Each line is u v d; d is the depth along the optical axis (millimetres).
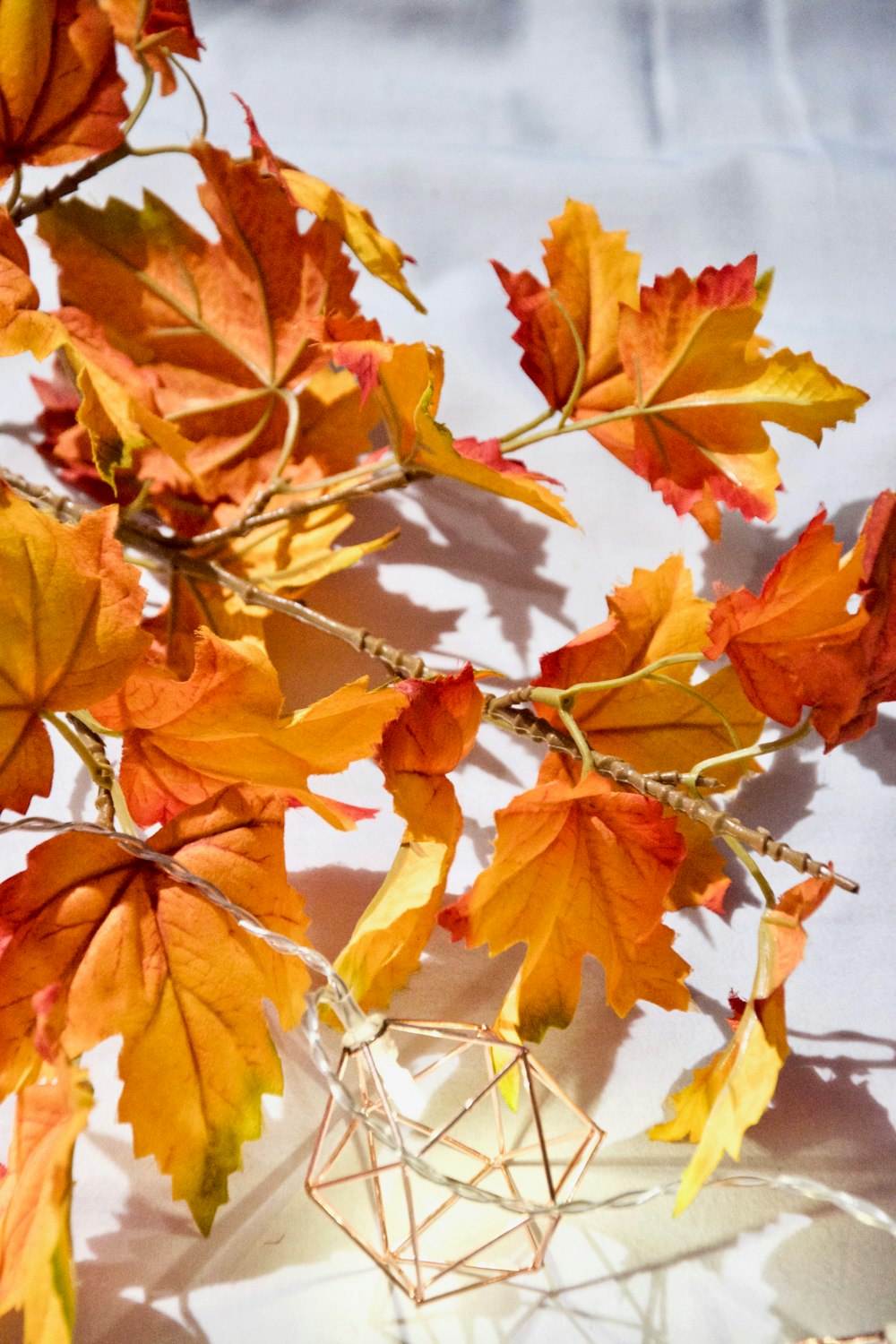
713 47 619
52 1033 321
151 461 448
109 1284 340
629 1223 353
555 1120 367
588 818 360
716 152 576
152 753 353
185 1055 329
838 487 484
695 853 390
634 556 471
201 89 592
